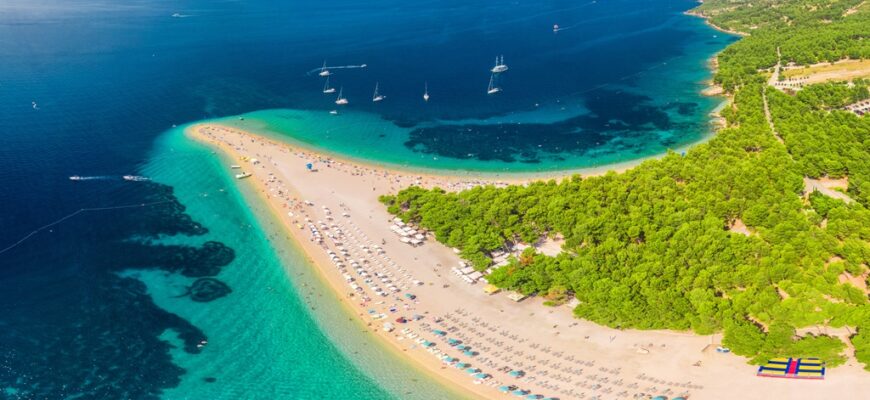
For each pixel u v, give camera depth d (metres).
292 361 168.12
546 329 173.00
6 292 194.62
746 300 165.38
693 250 188.12
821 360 151.00
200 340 176.00
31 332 177.62
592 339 167.88
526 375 156.88
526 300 186.25
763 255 184.75
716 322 161.25
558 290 183.62
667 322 165.88
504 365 160.88
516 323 176.25
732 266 181.12
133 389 158.75
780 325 156.62
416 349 169.00
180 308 188.75
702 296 168.12
